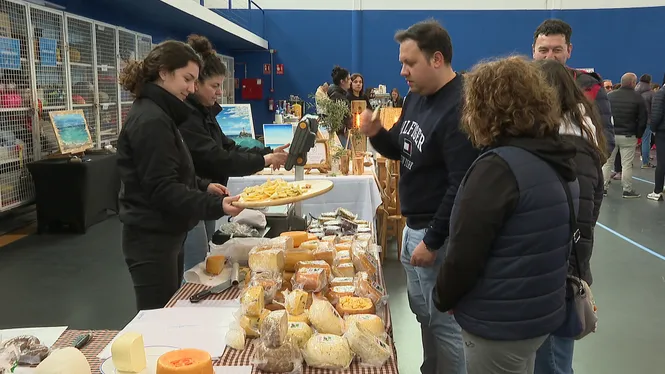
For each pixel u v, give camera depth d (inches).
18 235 206.5
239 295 67.8
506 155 50.7
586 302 62.2
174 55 72.6
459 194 53.0
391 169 178.2
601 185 68.7
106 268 170.6
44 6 217.5
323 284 64.4
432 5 491.5
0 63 186.9
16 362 48.5
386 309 63.9
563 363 72.1
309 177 150.5
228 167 92.7
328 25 501.0
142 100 73.6
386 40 498.0
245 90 507.2
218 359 52.4
